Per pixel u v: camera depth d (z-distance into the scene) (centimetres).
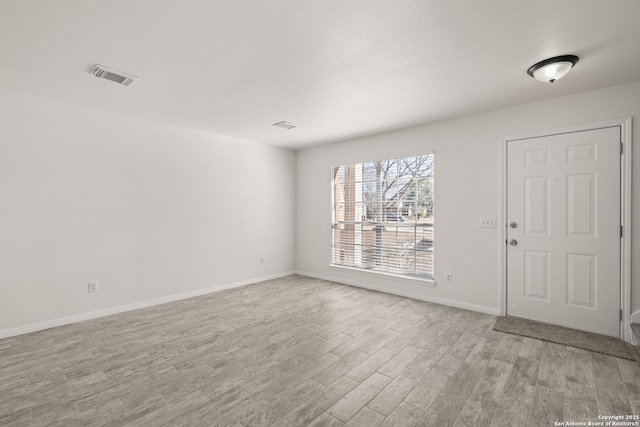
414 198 422
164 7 171
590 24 188
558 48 217
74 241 334
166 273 406
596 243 292
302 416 180
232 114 366
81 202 339
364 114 364
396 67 246
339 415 182
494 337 289
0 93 291
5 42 207
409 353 259
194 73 256
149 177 391
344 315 353
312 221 554
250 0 166
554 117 313
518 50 220
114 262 362
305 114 365
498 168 348
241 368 235
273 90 293
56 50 218
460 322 329
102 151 353
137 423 175
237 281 488
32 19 181
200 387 210
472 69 249
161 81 272
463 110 350
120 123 366
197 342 282
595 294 293
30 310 307
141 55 226
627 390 204
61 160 326
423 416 180
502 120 344
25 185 305
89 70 251
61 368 236
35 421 177
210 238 454
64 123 327
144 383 215
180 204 420
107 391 205
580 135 299
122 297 368
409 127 420
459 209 377
